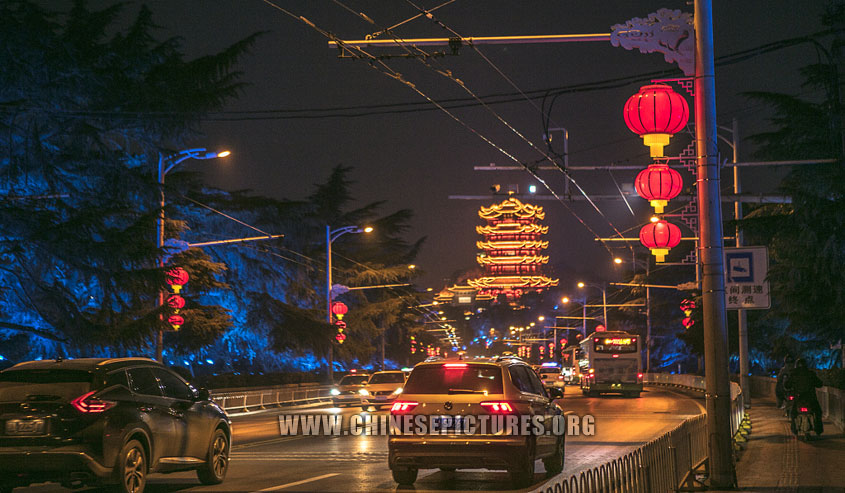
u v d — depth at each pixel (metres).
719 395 13.64
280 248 68.19
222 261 59.19
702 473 14.91
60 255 35.50
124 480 12.33
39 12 36.44
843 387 34.53
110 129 40.53
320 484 14.64
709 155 13.85
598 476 8.41
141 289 36.75
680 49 14.24
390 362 100.69
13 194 36.03
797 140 34.97
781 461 17.53
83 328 35.72
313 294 68.19
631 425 28.98
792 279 33.47
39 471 11.80
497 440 13.81
